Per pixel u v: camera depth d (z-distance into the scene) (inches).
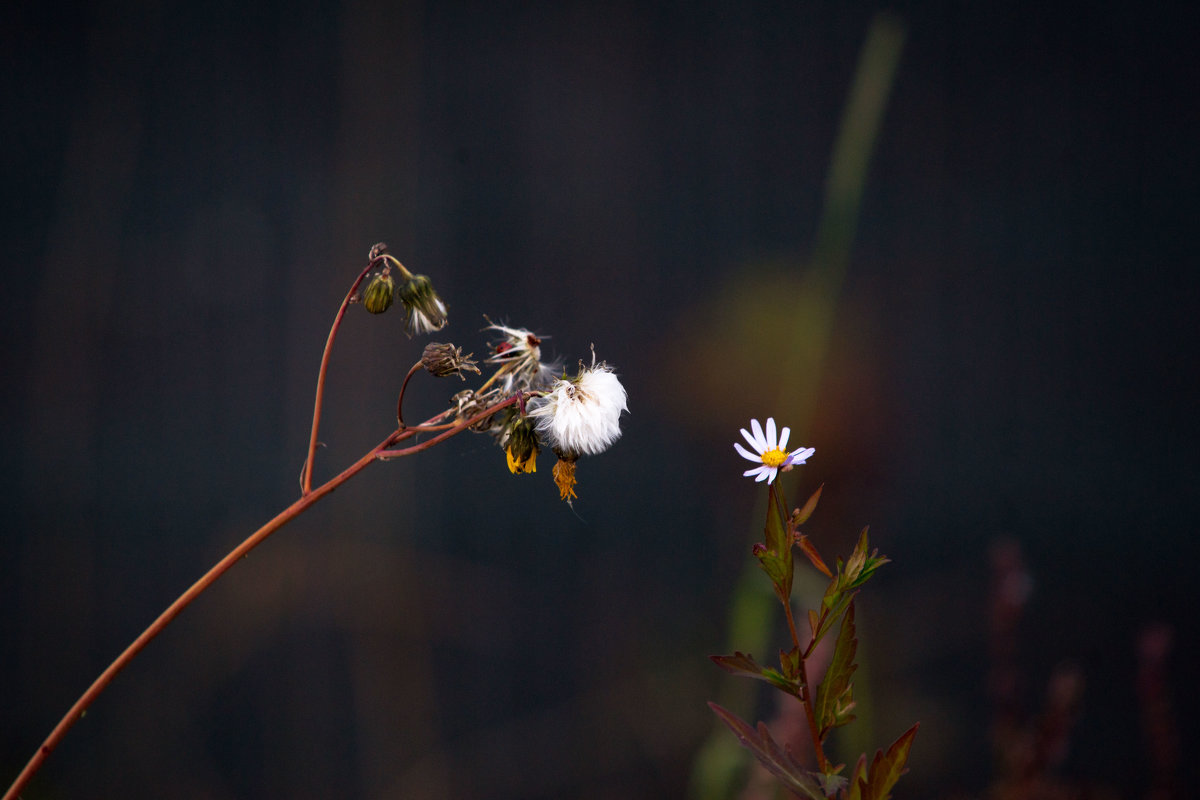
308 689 112.6
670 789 101.7
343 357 107.7
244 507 124.9
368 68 105.7
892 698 101.3
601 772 106.0
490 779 105.8
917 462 126.3
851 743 57.1
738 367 125.6
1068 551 125.9
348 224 107.2
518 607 122.2
